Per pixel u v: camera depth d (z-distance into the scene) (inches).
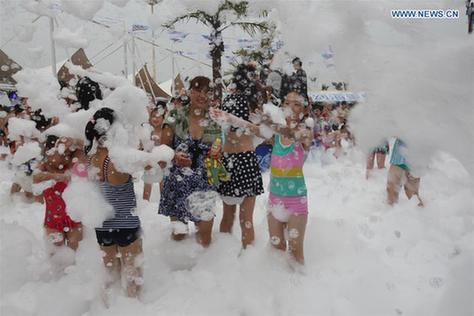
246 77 143.1
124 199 120.7
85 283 126.1
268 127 131.9
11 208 208.2
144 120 130.7
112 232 119.6
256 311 113.7
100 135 116.4
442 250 139.1
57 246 140.8
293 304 115.6
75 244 141.7
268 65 141.3
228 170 147.5
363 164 288.5
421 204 180.9
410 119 109.2
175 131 148.8
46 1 160.1
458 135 105.4
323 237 156.3
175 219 155.4
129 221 120.6
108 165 117.9
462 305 101.1
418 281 121.8
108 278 125.6
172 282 130.3
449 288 108.0
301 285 123.9
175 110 149.0
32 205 213.8
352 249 145.4
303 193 131.7
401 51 112.1
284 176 131.0
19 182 220.8
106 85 146.7
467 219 157.2
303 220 131.7
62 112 162.7
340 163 291.7
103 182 119.6
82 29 165.5
